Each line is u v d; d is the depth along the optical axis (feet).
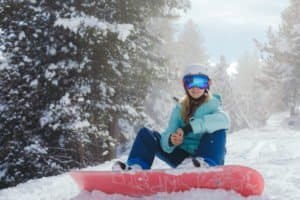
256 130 78.64
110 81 40.22
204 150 11.20
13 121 38.52
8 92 39.27
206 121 11.28
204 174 10.21
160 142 12.05
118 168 10.99
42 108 38.81
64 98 36.11
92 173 10.51
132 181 10.50
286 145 35.60
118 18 41.19
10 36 39.37
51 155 38.91
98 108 39.06
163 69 45.32
